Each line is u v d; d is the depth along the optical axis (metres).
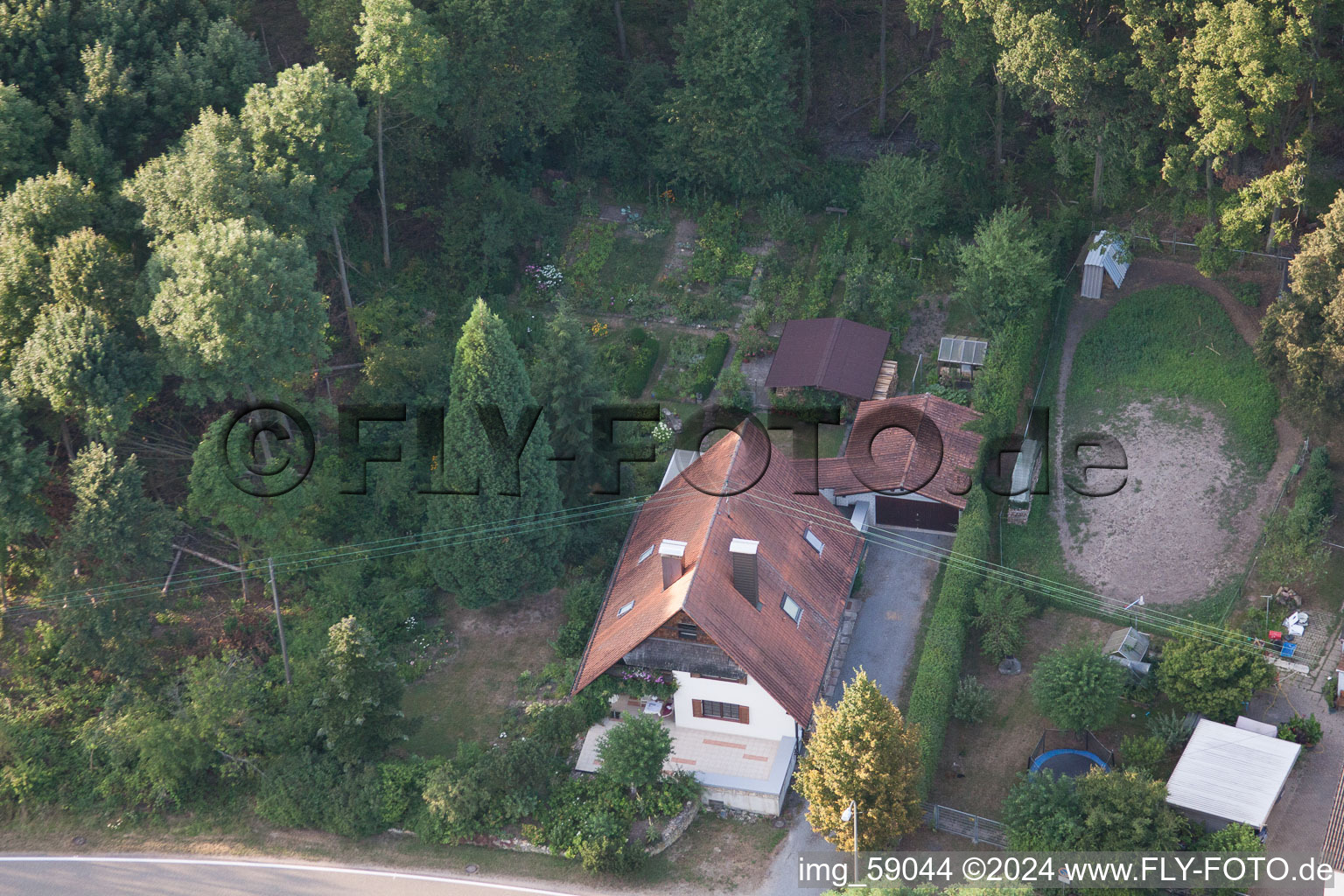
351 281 75.50
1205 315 74.25
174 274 57.94
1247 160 77.69
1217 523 65.69
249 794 56.19
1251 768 53.50
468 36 74.56
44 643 58.56
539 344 72.69
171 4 68.44
